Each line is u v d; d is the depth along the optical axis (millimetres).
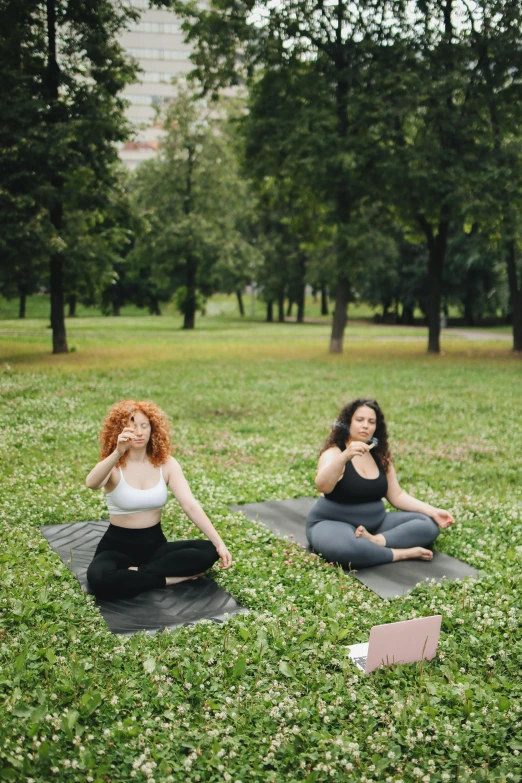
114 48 24656
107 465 5426
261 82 26562
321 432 12305
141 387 17375
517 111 25375
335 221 27109
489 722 3773
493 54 24781
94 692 3820
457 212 25297
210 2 26797
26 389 16297
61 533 6703
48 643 4426
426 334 47844
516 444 11617
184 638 4570
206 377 19969
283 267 64500
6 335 36156
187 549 5531
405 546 6355
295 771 3381
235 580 5602
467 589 5527
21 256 22672
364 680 4172
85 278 27891
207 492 8242
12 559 5844
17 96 22172
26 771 3260
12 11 22797
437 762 3480
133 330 47250
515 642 4676
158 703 3832
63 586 5359
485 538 6863
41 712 3627
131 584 5277
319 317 80375
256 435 12008
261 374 21047
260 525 7152
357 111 24875
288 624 4785
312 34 25844
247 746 3549
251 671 4234
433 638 4430
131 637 4543
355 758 3443
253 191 30609
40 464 9203
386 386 18734
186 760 3342
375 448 6711
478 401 16219
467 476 9531
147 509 5645
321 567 6020
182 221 47469
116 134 24422
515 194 24594
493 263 47188
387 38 25469
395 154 24688
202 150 47812
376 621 4949
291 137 24672
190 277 51281
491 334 47969
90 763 3309
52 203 22828
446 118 24906
